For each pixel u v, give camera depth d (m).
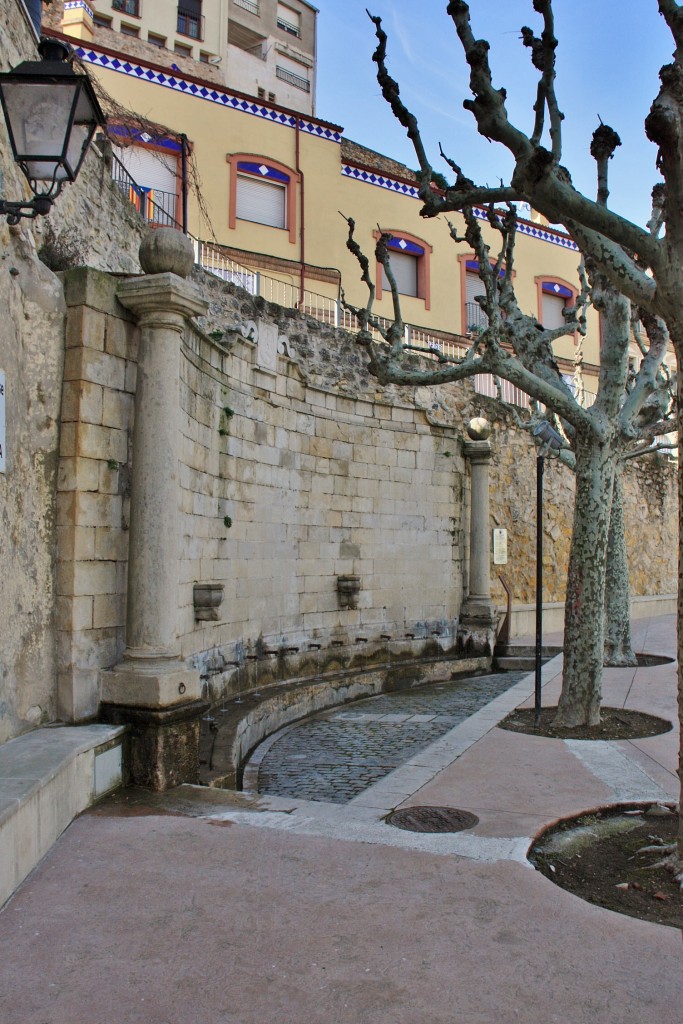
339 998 3.33
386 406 15.52
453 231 10.23
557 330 10.34
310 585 13.44
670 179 4.61
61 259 7.88
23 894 4.35
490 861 4.88
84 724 6.39
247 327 11.64
